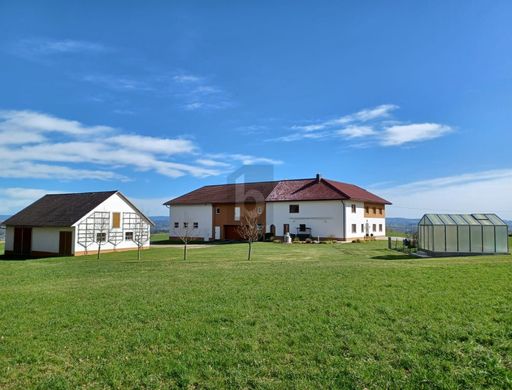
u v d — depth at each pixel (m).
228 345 7.59
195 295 12.16
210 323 9.05
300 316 9.39
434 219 28.27
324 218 46.78
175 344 7.74
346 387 5.86
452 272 15.59
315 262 22.19
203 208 53.88
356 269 17.39
